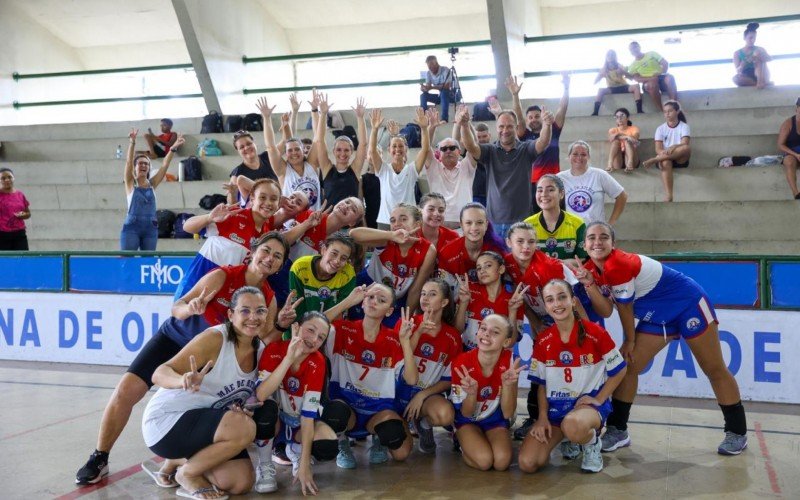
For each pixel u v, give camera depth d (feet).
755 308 18.29
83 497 12.08
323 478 13.15
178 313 13.11
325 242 14.38
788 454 14.07
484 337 13.32
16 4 46.39
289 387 13.20
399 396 14.57
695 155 32.17
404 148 20.95
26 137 44.39
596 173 19.81
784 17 35.24
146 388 13.26
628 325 14.38
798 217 27.81
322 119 19.72
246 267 13.46
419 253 15.57
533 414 15.25
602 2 42.19
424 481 12.87
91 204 38.11
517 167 19.84
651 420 16.72
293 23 47.52
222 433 11.85
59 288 24.56
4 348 25.22
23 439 15.39
